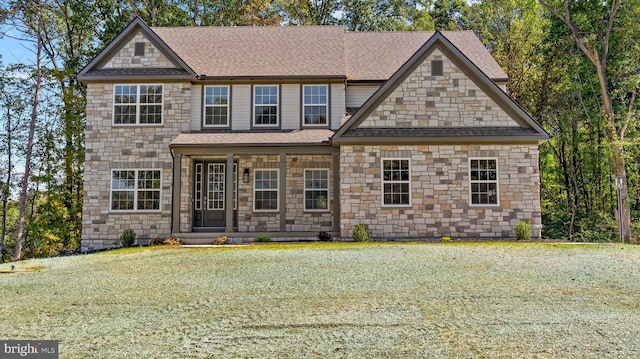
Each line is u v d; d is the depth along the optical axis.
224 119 19.36
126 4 28.95
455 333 6.51
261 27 22.91
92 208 18.38
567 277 9.98
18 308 8.16
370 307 7.77
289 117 19.41
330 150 17.78
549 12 28.78
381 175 17.03
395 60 21.27
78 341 6.41
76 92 26.62
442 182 16.97
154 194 18.42
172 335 6.59
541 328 6.70
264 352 5.91
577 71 25.30
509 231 16.78
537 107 27.44
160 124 18.67
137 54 18.94
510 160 16.97
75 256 15.01
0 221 29.94
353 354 5.80
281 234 17.70
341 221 17.00
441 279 9.81
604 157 25.81
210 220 19.30
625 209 22.91
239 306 7.98
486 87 17.11
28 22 23.28
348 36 23.33
